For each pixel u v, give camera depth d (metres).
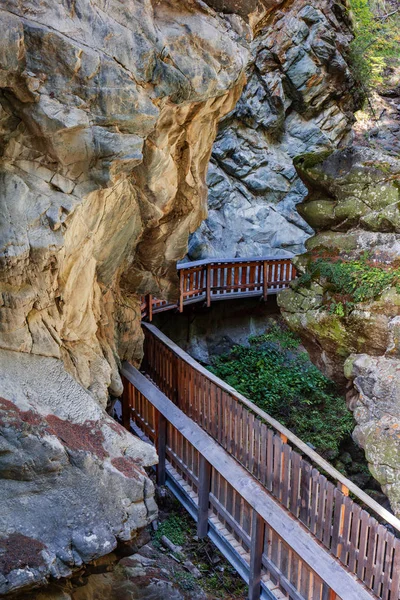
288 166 17.62
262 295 15.22
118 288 9.60
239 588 7.62
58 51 4.82
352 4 18.86
